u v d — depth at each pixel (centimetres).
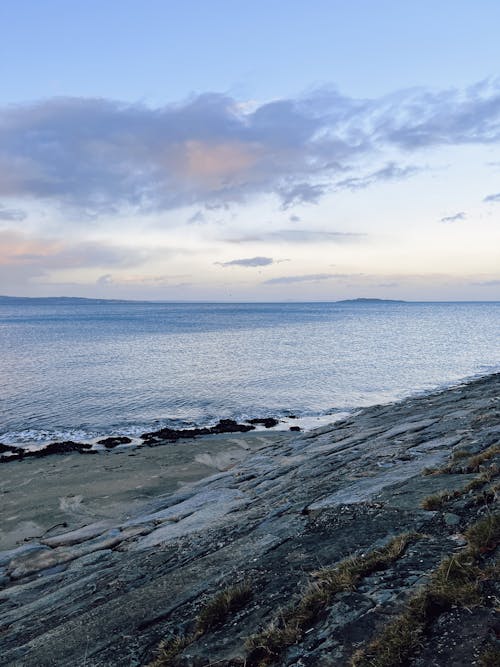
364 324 14612
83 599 784
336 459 1407
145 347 7612
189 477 1909
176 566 805
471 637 380
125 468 2050
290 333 10744
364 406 3378
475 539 528
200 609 590
